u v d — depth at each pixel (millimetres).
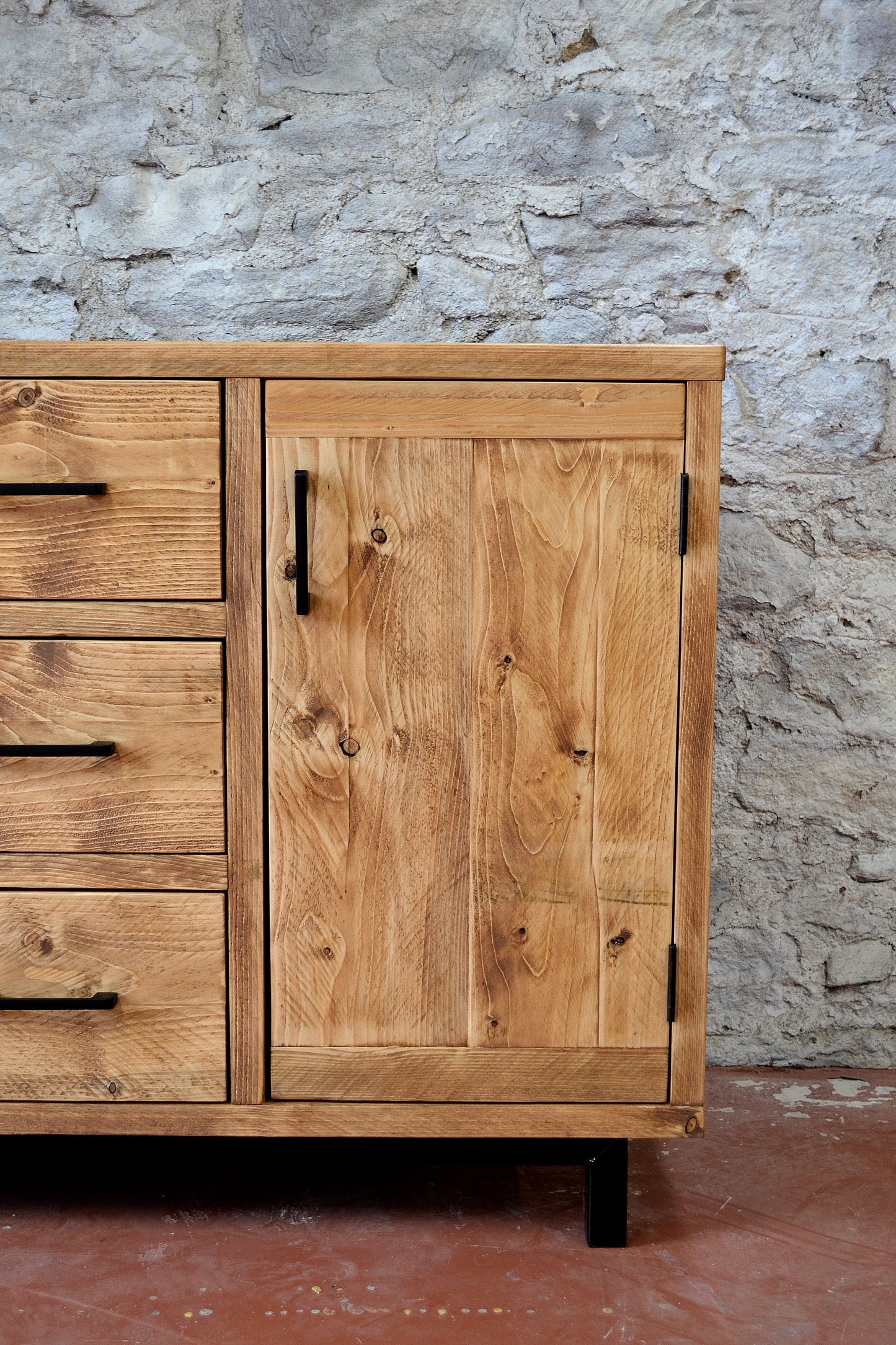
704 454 1006
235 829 1040
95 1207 1154
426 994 1055
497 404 1005
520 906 1046
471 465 1011
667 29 1462
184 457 1011
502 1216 1146
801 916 1540
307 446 1010
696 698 1026
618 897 1045
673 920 1047
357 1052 1059
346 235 1502
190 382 1005
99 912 1047
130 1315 960
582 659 1026
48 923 1048
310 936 1050
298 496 990
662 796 1037
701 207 1485
